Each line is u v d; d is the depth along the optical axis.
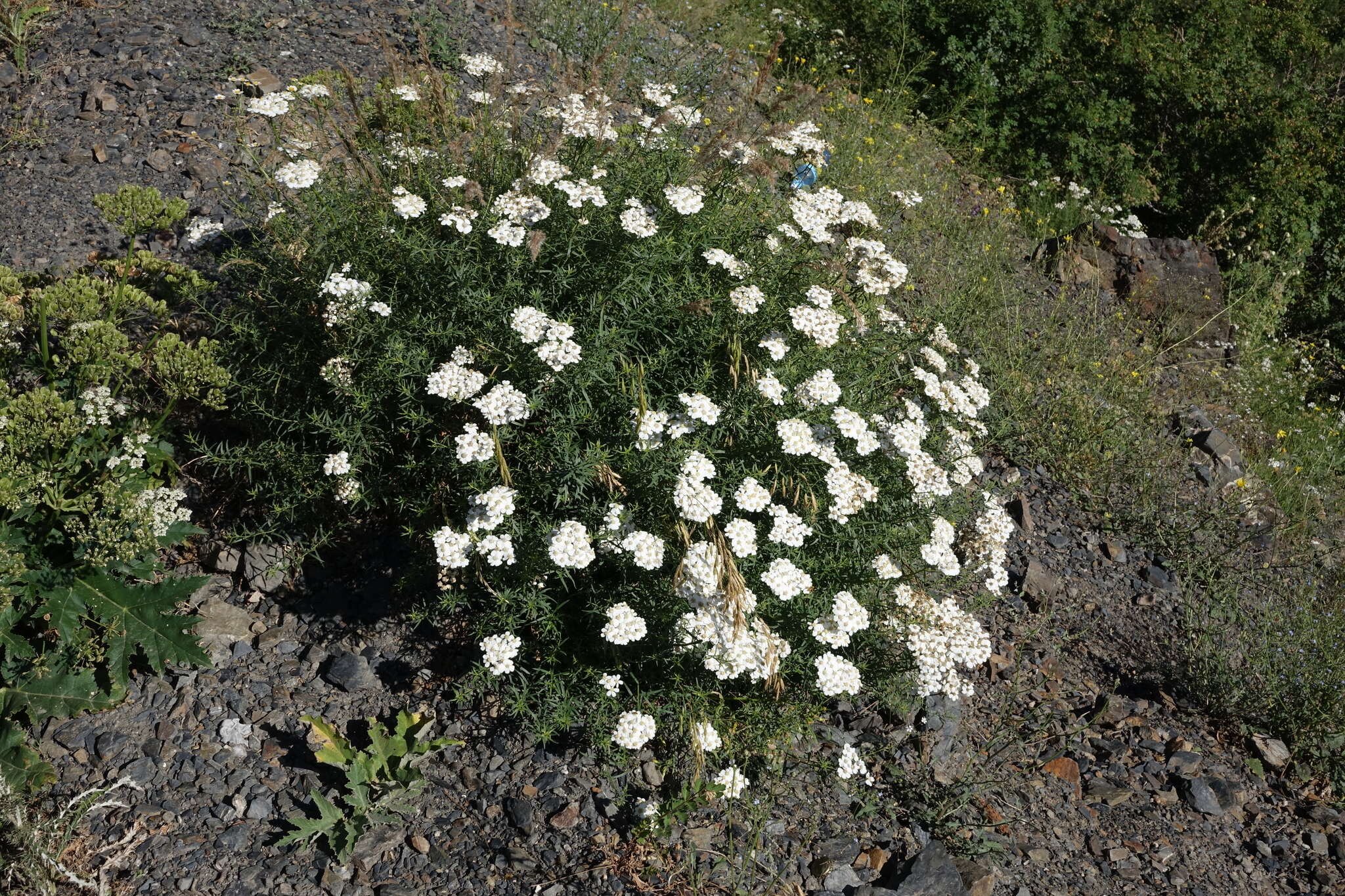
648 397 1.38
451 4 2.89
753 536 1.30
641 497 1.36
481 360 1.41
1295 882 1.44
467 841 1.27
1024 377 2.34
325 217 1.54
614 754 1.32
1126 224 3.04
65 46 2.44
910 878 1.29
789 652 1.33
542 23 2.97
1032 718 1.60
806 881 1.28
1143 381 2.49
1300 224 3.38
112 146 2.19
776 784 1.36
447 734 1.37
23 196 2.05
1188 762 1.58
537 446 1.36
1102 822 1.47
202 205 2.08
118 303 1.54
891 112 3.39
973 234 2.84
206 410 1.64
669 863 1.26
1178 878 1.40
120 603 1.37
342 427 1.44
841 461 1.41
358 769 1.29
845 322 1.57
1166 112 3.68
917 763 1.46
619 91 2.21
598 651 1.36
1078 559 1.98
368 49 2.62
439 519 1.46
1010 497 2.08
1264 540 2.13
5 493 1.28
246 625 1.47
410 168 1.64
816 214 1.61
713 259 1.46
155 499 1.42
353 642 1.47
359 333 1.42
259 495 1.57
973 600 1.66
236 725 1.35
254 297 1.60
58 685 1.32
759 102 2.85
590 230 1.47
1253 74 3.94
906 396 1.76
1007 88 3.66
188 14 2.61
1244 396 2.67
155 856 1.21
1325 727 1.66
